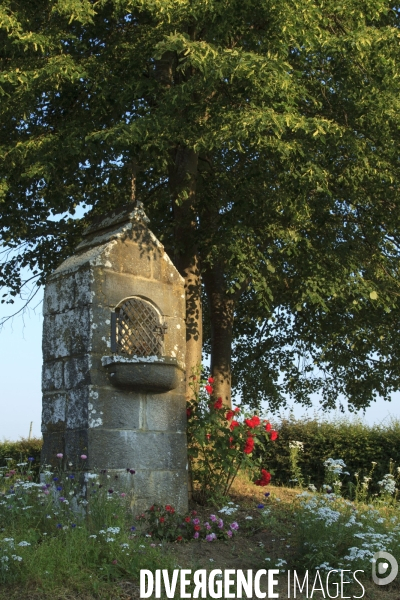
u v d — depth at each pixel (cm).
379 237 1092
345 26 948
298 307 946
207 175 1055
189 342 984
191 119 864
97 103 952
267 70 795
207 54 772
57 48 909
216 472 814
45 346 725
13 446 1570
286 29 827
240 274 904
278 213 970
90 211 1174
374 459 1170
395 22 1074
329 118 972
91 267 690
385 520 702
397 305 1096
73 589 492
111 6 924
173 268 764
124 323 703
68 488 638
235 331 1494
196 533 651
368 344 1327
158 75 1012
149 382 677
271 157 920
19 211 1054
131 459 677
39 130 977
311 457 1234
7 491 649
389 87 899
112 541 550
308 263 954
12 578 489
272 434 827
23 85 854
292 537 662
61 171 944
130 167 916
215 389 1125
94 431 655
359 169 952
